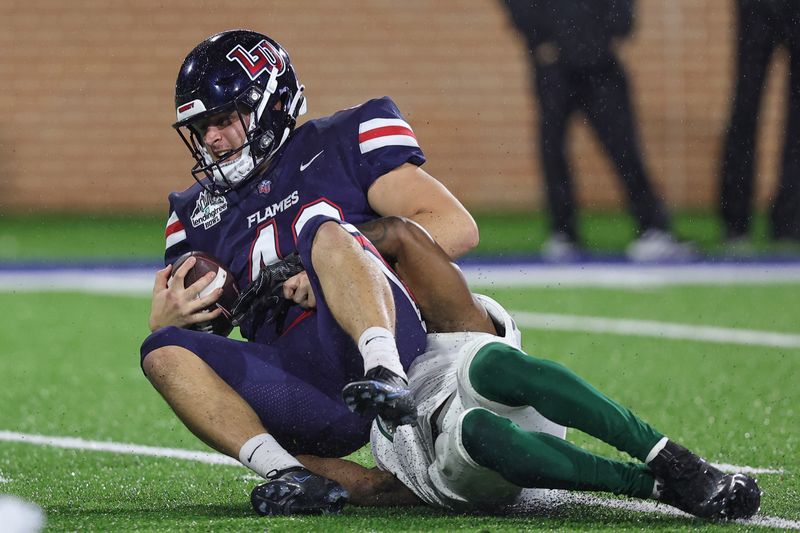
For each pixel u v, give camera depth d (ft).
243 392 36.09
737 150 111.86
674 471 31.86
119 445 49.11
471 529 32.37
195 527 33.17
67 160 153.17
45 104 152.66
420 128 153.07
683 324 79.66
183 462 45.47
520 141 153.17
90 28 152.15
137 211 153.58
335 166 39.11
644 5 149.69
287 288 36.63
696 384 60.44
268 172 39.50
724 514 32.17
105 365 69.26
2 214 152.76
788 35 108.06
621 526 32.76
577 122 148.46
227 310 38.58
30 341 77.82
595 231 133.90
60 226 144.66
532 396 32.09
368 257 33.68
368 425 36.83
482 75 152.87
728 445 46.85
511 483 33.04
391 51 152.35
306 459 36.94
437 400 33.76
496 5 152.56
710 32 149.89
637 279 100.68
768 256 110.73
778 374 62.90
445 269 35.01
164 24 152.56
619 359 67.87
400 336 34.27
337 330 34.53
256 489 34.47
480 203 153.48
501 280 101.55
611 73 108.27
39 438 50.83
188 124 39.29
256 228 39.09
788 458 44.39
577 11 107.04
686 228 131.64
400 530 32.22
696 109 150.30
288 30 151.94
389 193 38.88
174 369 35.58
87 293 99.66
